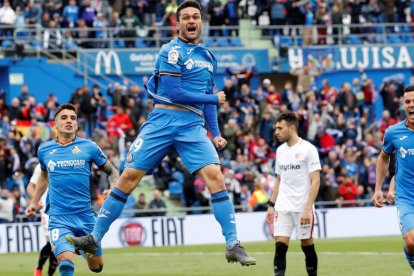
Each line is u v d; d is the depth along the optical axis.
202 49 24.61
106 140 70.19
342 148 74.25
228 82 76.00
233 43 89.31
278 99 77.19
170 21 86.88
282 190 33.41
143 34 86.81
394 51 91.69
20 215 64.25
